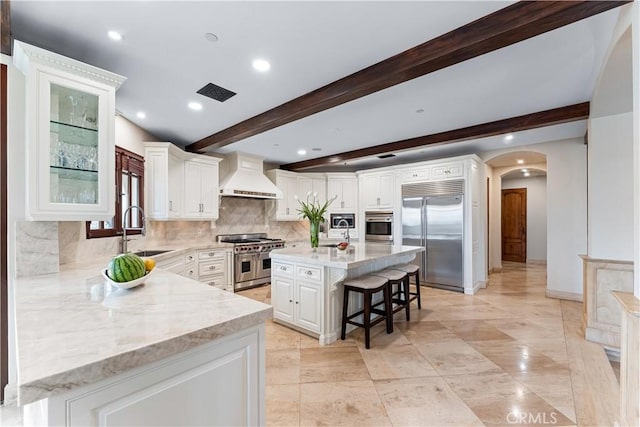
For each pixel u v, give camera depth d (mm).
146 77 2477
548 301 4309
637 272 1522
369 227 6035
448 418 1784
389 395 2018
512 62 2277
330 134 4211
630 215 2869
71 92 1983
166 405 910
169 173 3994
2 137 1777
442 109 3246
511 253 8164
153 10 1677
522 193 7992
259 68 2346
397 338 2969
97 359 759
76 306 1229
